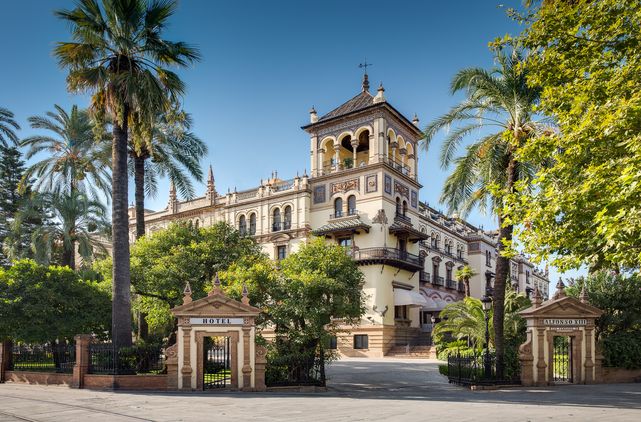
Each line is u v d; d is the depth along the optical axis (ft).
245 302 67.05
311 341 76.43
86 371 68.74
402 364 121.29
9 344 82.69
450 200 79.10
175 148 111.14
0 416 45.75
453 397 60.23
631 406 50.62
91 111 79.00
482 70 74.54
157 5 75.87
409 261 167.12
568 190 42.50
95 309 82.33
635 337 79.56
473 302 100.83
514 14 52.13
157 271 78.33
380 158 159.22
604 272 87.71
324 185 169.37
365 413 45.73
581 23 46.75
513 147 72.13
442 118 78.23
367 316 154.61
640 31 43.60
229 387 66.39
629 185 35.99
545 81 51.24
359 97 174.50
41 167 121.19
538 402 54.39
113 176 75.46
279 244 171.01
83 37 72.74
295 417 43.39
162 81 79.10
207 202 189.26
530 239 47.57
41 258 122.11
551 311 74.02
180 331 65.16
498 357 73.72
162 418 43.24
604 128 40.09
